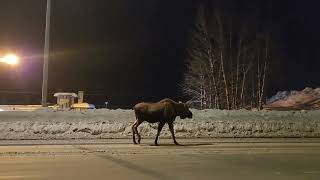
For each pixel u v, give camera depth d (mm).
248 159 15680
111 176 11977
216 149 18609
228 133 25078
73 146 19375
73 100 41656
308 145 20859
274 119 28172
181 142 21531
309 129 26312
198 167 13680
